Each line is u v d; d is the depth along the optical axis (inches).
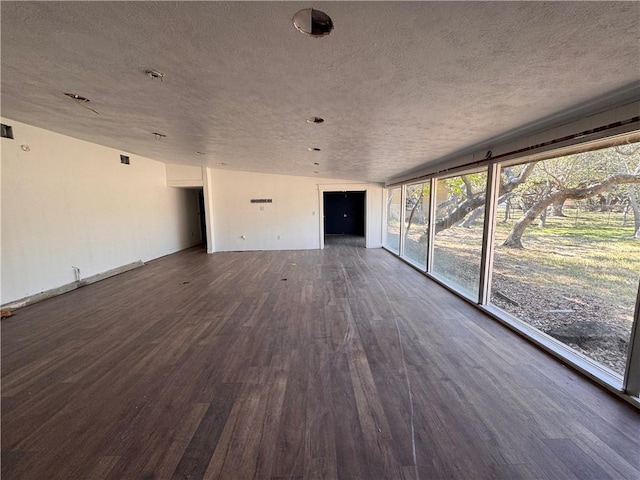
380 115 103.3
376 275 227.3
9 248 159.8
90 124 148.0
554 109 89.4
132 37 58.3
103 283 211.6
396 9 45.4
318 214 354.0
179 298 176.2
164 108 108.3
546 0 40.9
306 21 50.6
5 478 59.1
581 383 88.2
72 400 83.2
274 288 195.2
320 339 119.8
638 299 76.9
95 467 61.4
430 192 219.9
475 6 43.5
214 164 298.0
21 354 109.7
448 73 68.4
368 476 58.7
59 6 48.2
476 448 65.1
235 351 110.7
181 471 60.4
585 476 58.0
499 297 142.9
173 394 85.6
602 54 56.3
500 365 98.7
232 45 60.0
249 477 59.0
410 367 98.2
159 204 315.0
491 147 140.7
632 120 77.0
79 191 205.8
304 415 76.2
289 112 105.8
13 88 93.1
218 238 353.1
